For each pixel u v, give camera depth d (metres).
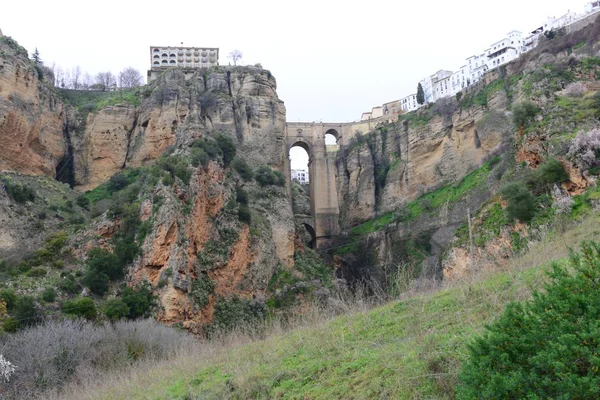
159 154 99.38
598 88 69.69
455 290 22.28
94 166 101.25
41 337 36.19
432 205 95.31
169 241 57.59
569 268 15.92
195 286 59.34
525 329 10.60
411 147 109.38
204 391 19.05
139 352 37.34
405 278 25.95
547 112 64.44
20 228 66.75
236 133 102.62
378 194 113.12
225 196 73.88
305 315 30.48
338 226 107.38
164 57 139.50
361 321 22.06
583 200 49.88
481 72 132.50
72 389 28.81
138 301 51.62
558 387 9.38
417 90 150.50
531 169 60.56
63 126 101.88
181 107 102.44
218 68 111.94
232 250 68.69
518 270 20.94
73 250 60.91
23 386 32.34
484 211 63.25
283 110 110.38
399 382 13.88
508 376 10.02
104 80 134.00
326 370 17.20
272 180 91.75
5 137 83.69
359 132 122.06
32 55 118.56
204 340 45.81
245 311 64.81
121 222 62.31
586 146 53.88
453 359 13.66
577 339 9.63
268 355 21.23
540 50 95.00
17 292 49.41
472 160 97.06
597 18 89.12
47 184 86.31
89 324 43.44
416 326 18.12
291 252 83.69
